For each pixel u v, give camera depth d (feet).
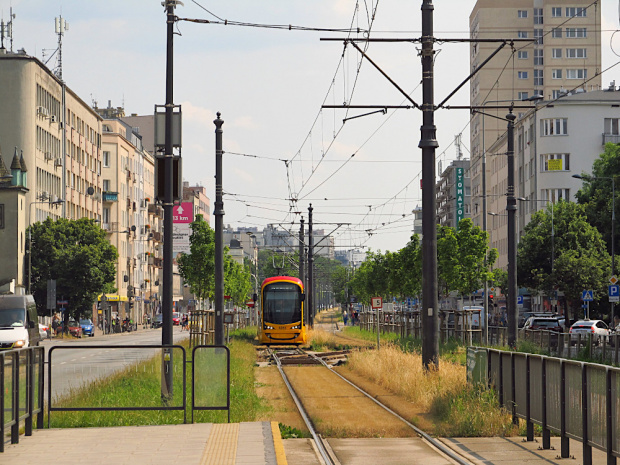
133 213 463.83
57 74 349.61
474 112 118.52
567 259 246.88
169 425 57.31
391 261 252.21
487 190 464.24
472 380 66.39
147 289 496.64
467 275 181.98
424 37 90.17
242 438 50.67
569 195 341.21
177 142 72.64
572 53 488.85
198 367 59.88
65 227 292.61
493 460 46.24
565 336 130.00
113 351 59.26
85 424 57.62
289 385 100.94
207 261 231.09
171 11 73.00
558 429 46.98
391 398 82.99
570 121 340.80
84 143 376.68
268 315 196.24
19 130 295.28
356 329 307.58
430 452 49.98
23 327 130.31
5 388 47.24
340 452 50.24
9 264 270.05
